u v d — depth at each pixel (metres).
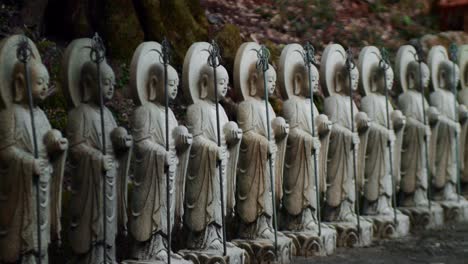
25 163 8.34
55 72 13.12
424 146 14.26
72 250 9.23
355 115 12.93
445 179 14.93
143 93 9.75
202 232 10.39
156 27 14.73
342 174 12.59
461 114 15.41
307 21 18.53
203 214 10.34
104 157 9.09
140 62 9.70
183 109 14.40
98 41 8.99
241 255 10.50
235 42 15.10
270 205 11.28
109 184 9.20
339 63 12.73
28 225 8.39
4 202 8.39
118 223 9.57
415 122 14.16
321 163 12.22
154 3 14.73
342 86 12.73
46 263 8.64
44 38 14.09
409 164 14.23
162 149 9.60
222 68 10.45
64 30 14.59
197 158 10.30
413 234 13.59
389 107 13.74
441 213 14.45
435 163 14.95
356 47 18.48
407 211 14.09
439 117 14.80
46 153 8.59
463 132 15.53
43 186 8.51
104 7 14.54
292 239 11.58
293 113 11.77
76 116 9.16
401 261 11.51
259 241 11.05
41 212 8.50
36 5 13.95
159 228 9.69
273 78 11.24
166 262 9.64
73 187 9.17
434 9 20.55
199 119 10.34
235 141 10.55
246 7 18.27
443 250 12.27
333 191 12.59
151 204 9.62
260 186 11.12
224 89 10.47
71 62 9.16
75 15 14.45
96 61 8.98
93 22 14.63
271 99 14.82
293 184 11.81
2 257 8.41
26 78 8.28
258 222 11.20
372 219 13.12
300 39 17.97
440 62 15.06
